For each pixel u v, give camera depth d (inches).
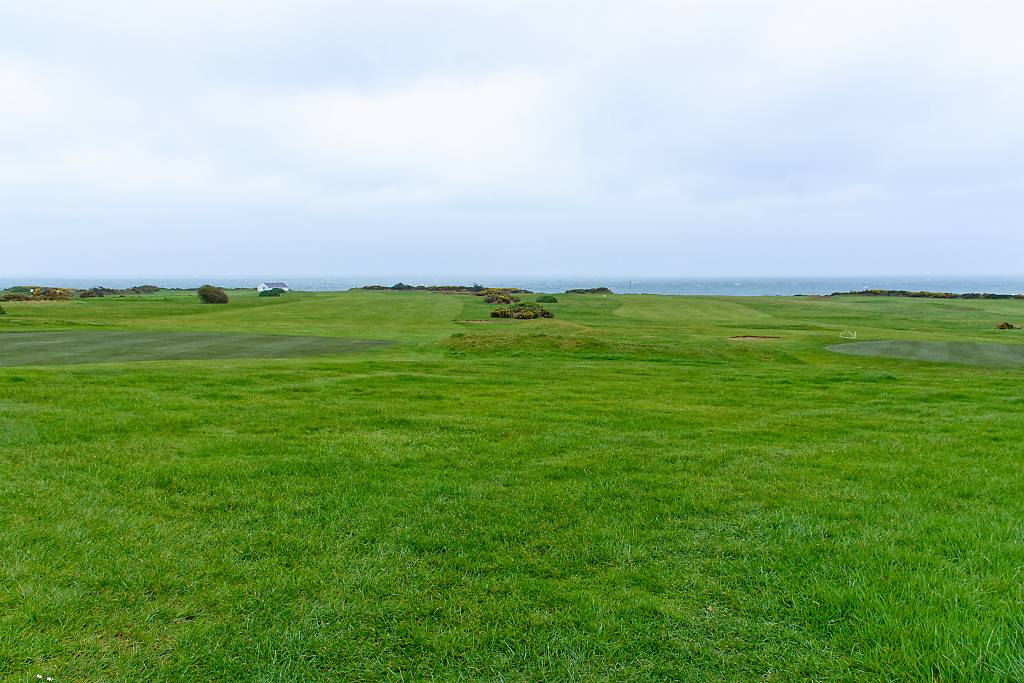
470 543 197.8
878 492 249.6
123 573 170.9
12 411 358.0
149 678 129.0
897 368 825.5
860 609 153.6
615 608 157.8
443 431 353.4
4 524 199.3
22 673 128.0
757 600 161.2
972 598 155.4
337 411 399.9
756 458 303.1
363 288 3991.1
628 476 269.6
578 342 932.6
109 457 277.6
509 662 136.6
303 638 144.6
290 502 230.4
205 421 358.3
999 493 247.4
